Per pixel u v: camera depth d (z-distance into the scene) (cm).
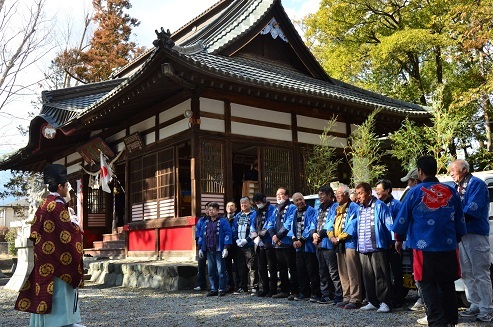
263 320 550
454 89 1800
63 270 380
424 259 416
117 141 1385
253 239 761
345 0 1909
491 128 1912
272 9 1293
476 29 1352
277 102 1176
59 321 380
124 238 1332
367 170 1196
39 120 1516
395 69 2048
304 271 709
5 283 1169
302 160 1206
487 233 514
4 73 1496
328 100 1125
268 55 1338
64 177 407
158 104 1155
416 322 512
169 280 890
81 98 1609
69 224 389
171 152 1128
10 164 1903
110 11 2948
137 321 578
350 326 500
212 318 575
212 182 1041
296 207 721
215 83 969
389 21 2061
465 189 518
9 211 4047
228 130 1075
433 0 1802
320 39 2167
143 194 1223
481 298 509
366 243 594
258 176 1120
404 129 1387
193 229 1016
